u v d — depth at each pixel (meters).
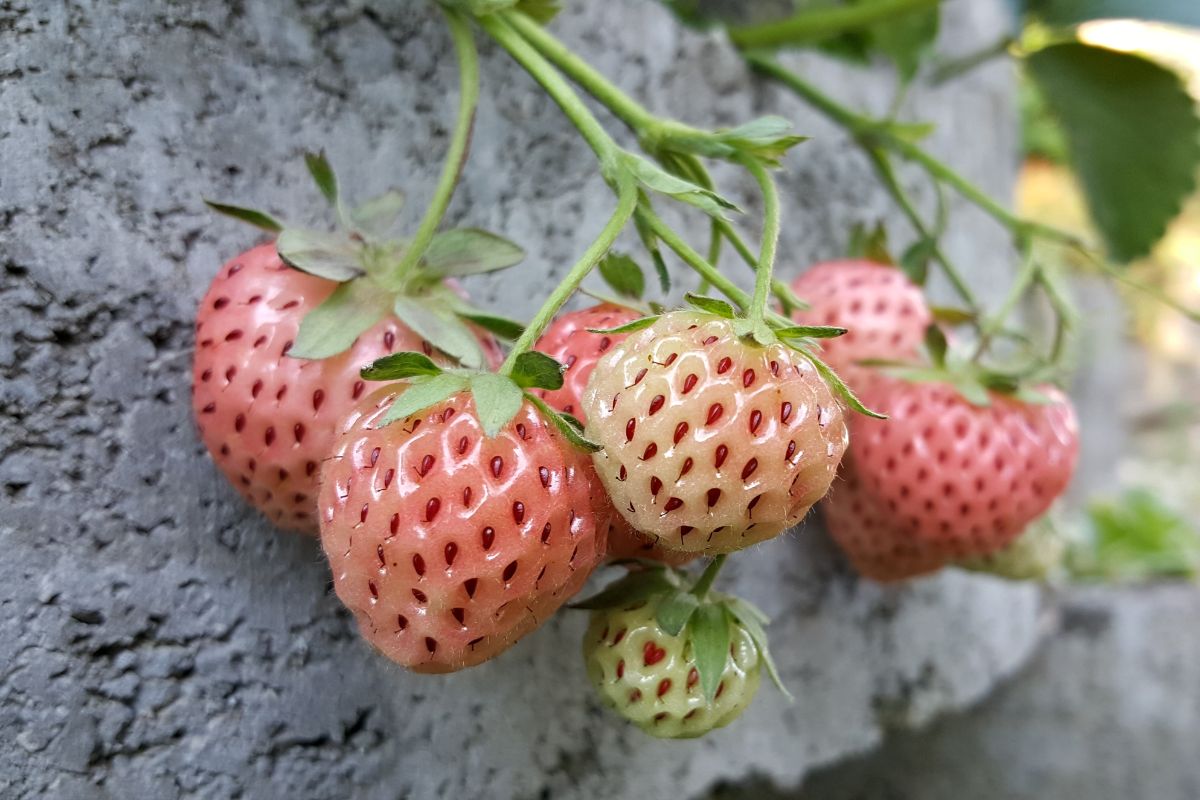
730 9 0.31
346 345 0.18
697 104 0.26
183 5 0.20
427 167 0.23
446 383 0.17
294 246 0.18
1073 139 0.30
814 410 0.17
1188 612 0.41
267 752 0.21
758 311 0.17
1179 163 0.29
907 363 0.23
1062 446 0.23
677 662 0.19
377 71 0.22
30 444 0.19
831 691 0.29
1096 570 0.54
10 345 0.19
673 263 0.25
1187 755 0.38
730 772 0.27
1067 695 0.38
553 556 0.17
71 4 0.19
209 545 0.20
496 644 0.18
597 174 0.25
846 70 0.31
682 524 0.17
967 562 0.26
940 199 0.26
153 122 0.20
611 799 0.25
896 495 0.23
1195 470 0.86
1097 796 0.37
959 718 0.35
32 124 0.19
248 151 0.21
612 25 0.25
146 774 0.20
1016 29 0.32
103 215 0.20
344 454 0.17
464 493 0.17
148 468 0.20
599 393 0.17
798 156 0.28
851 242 0.26
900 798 0.32
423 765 0.22
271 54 0.21
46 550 0.19
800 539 0.28
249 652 0.21
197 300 0.20
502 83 0.24
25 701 0.19
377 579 0.17
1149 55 0.28
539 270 0.24
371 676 0.22
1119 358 0.84
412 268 0.19
